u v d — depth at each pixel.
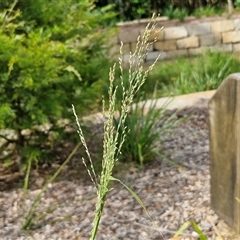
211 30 10.92
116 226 3.39
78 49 4.41
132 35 10.34
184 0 12.45
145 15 12.20
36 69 3.83
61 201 3.82
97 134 5.13
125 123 4.46
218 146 3.30
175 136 5.15
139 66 2.00
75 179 4.23
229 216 3.25
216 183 3.39
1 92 3.94
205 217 3.42
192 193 3.81
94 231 1.81
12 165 4.58
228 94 3.08
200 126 5.44
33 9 4.27
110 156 1.72
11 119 3.94
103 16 4.72
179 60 8.95
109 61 5.10
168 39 10.77
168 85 7.69
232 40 10.99
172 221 3.41
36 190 4.03
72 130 4.63
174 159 4.53
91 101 4.43
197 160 4.47
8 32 4.05
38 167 4.50
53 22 4.34
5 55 3.82
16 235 3.34
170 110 5.98
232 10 11.80
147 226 3.16
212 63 7.69
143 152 4.45
